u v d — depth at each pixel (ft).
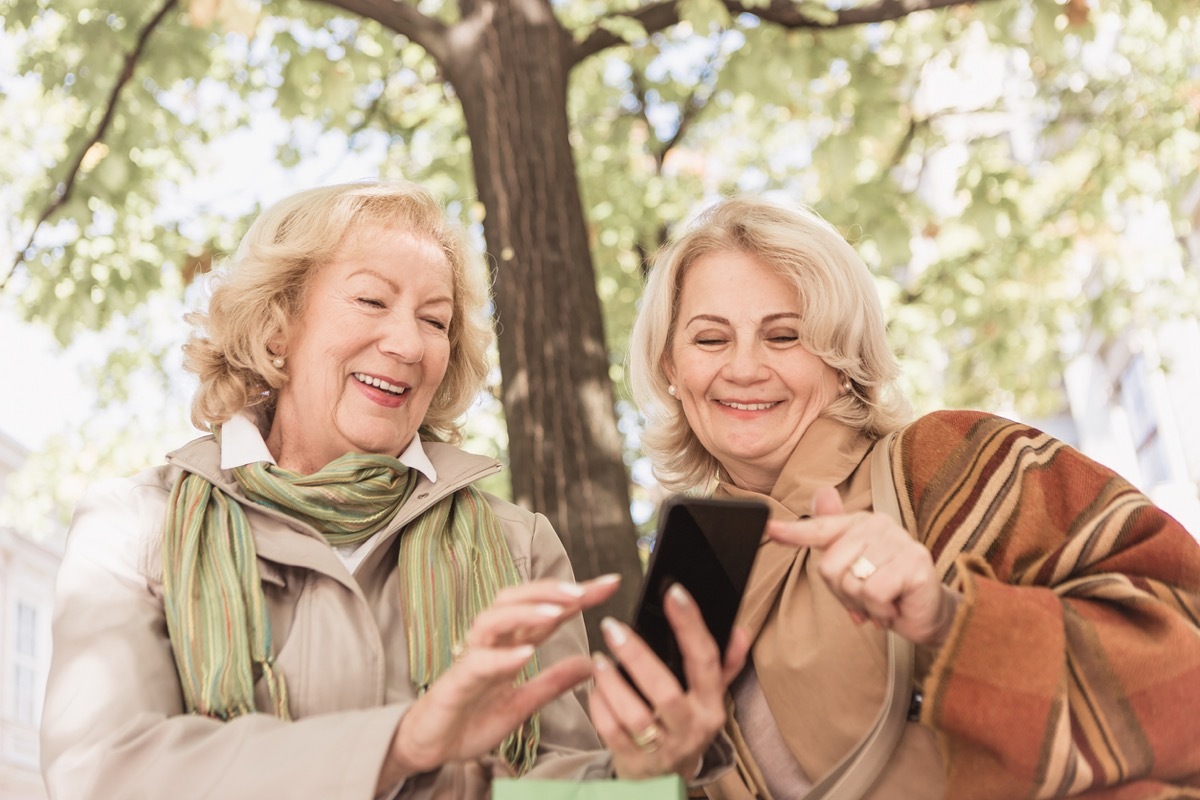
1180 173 28.32
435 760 5.62
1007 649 5.57
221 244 25.88
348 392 7.38
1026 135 30.91
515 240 16.56
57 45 21.88
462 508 7.55
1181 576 6.18
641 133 32.07
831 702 6.55
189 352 7.58
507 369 15.97
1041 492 6.51
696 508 5.25
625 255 30.58
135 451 31.04
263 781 5.64
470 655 5.32
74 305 22.31
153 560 6.77
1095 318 31.07
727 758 5.85
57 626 6.53
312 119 23.62
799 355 7.64
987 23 22.11
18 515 31.04
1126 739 5.55
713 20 18.48
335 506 7.04
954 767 5.76
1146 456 45.65
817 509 5.62
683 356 7.87
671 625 5.40
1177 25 21.59
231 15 21.26
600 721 5.48
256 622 6.59
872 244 25.80
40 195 22.59
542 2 18.15
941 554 6.51
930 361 28.66
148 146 23.27
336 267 7.51
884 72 22.66
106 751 5.93
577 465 15.39
